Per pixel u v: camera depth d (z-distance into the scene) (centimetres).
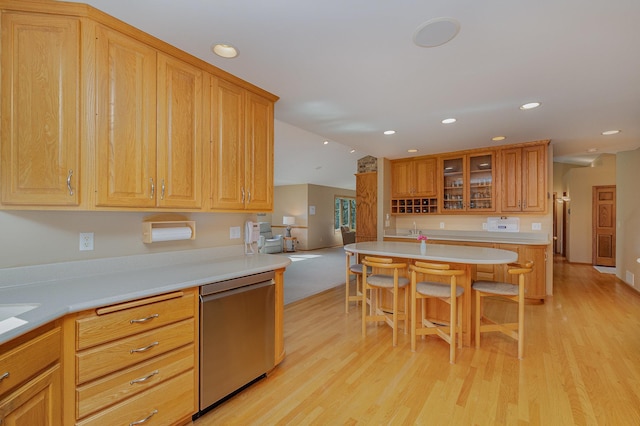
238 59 199
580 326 323
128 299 145
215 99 212
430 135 387
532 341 286
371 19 158
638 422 174
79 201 154
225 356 188
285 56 196
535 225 450
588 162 840
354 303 411
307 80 229
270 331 220
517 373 228
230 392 192
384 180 531
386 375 225
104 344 138
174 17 157
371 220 587
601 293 455
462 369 234
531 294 405
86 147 155
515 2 144
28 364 112
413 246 347
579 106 281
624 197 509
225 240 264
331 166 878
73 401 130
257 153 243
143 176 175
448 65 207
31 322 110
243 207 231
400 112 300
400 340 288
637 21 157
